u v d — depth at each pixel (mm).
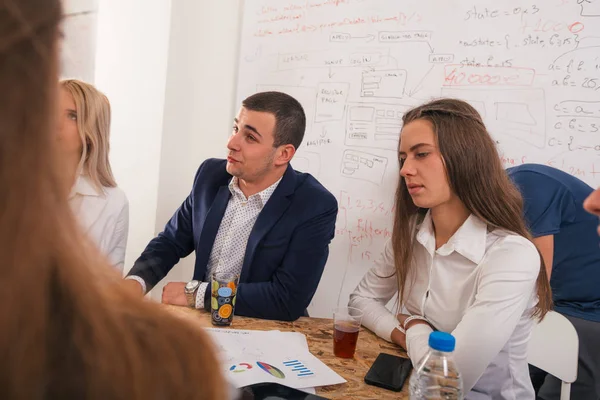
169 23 2637
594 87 2010
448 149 1188
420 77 2295
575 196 1796
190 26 2727
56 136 293
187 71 2768
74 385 281
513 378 1220
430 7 2262
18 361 264
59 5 290
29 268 268
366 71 2398
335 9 2451
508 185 1235
